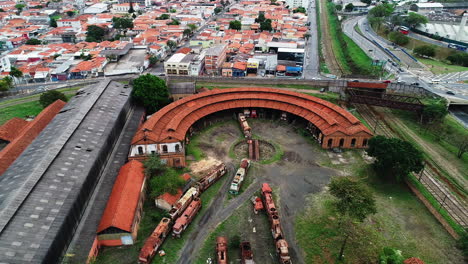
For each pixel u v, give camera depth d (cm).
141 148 9006
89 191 7262
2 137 10044
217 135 10769
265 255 6375
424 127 11531
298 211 7506
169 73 16938
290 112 11225
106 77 16638
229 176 8731
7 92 14688
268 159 9512
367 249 6475
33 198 6225
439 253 6394
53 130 8931
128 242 6512
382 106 12131
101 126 9244
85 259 5825
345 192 6262
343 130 9762
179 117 10150
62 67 17062
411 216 7362
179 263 6147
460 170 9069
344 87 13675
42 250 5303
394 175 8556
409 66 17212
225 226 7050
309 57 19938
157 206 7519
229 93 12212
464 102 12625
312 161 9444
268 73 16950
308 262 6203
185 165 9088
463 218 7200
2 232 5431
